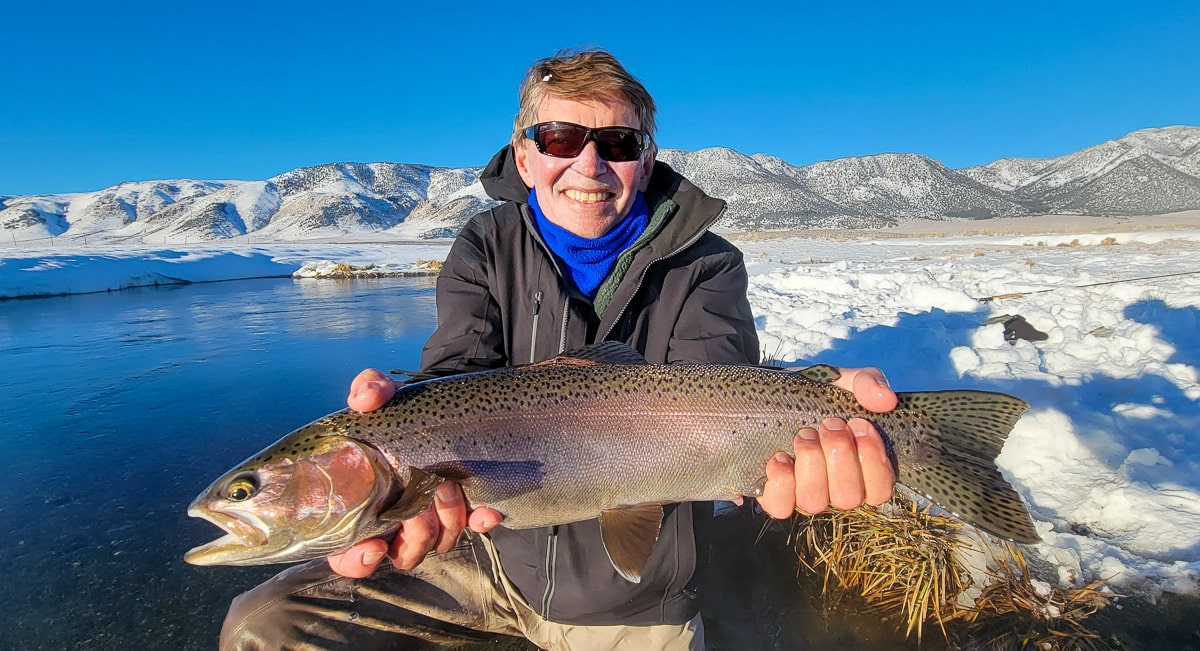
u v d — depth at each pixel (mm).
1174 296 2178
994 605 839
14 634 867
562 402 672
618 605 726
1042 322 1925
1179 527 917
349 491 617
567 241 756
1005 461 1142
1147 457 1073
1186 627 784
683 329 758
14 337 3027
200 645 850
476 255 776
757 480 679
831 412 687
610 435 665
